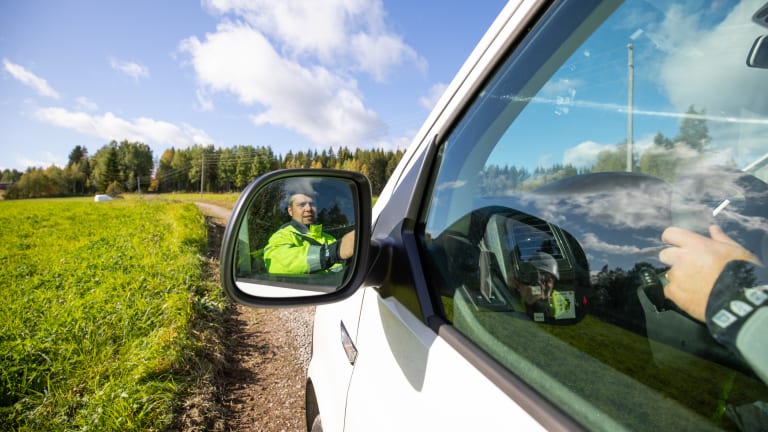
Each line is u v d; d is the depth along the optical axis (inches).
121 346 167.5
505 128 41.6
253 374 175.3
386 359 46.5
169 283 254.4
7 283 256.2
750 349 20.0
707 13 32.8
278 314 254.1
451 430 31.3
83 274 282.0
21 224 704.4
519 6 39.1
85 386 136.9
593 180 33.3
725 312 21.6
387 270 51.2
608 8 33.5
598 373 26.2
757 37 30.8
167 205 1402.6
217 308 237.5
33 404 124.3
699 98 32.2
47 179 4466.0
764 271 21.7
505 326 33.7
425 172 51.1
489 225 39.5
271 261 51.3
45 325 175.6
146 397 129.6
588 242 31.2
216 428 132.7
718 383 22.4
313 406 86.4
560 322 30.6
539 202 36.3
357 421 50.2
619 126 34.5
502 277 36.4
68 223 738.8
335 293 47.3
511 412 27.5
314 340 87.9
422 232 49.6
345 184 50.1
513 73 40.6
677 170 31.0
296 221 51.8
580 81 36.3
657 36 33.9
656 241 27.8
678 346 24.6
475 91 45.1
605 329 28.1
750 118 30.4
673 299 24.3
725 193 28.1
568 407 25.3
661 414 22.9
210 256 448.1
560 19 35.6
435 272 44.7
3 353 143.8
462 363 34.0
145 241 450.6
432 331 40.3
